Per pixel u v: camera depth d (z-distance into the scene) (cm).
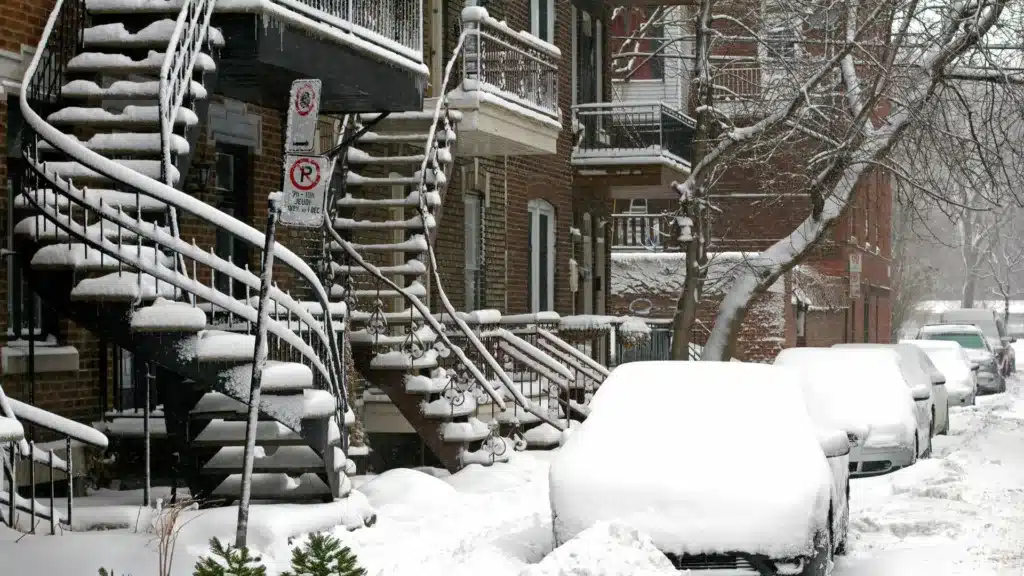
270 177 1903
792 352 2159
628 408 1239
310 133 1130
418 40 1914
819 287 4662
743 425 1208
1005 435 2445
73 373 1530
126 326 1277
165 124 1341
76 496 1477
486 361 2094
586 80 3325
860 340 5659
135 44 1474
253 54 1504
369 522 1412
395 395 1922
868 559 1286
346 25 1689
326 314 1409
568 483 1145
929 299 8450
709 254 4144
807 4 2939
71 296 1266
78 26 1502
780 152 3123
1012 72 2688
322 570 821
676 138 3603
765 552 1080
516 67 2458
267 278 1130
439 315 2098
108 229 1308
